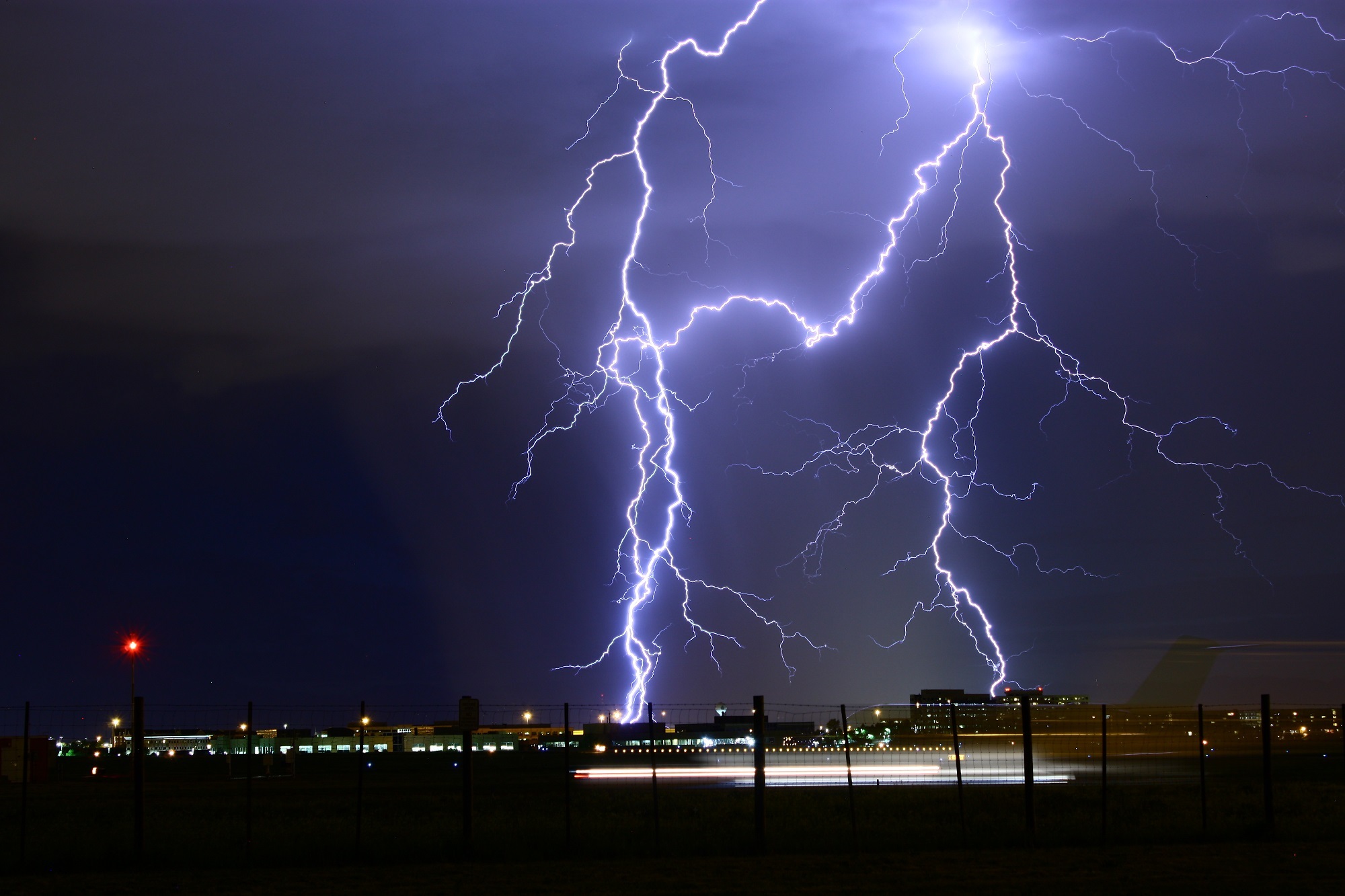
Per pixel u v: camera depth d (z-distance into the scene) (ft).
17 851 49.49
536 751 195.52
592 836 52.39
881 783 96.22
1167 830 54.13
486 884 41.57
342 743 200.34
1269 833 53.01
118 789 110.32
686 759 137.28
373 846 49.96
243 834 55.21
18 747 132.77
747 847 50.14
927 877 42.42
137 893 40.45
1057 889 39.34
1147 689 115.85
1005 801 73.72
